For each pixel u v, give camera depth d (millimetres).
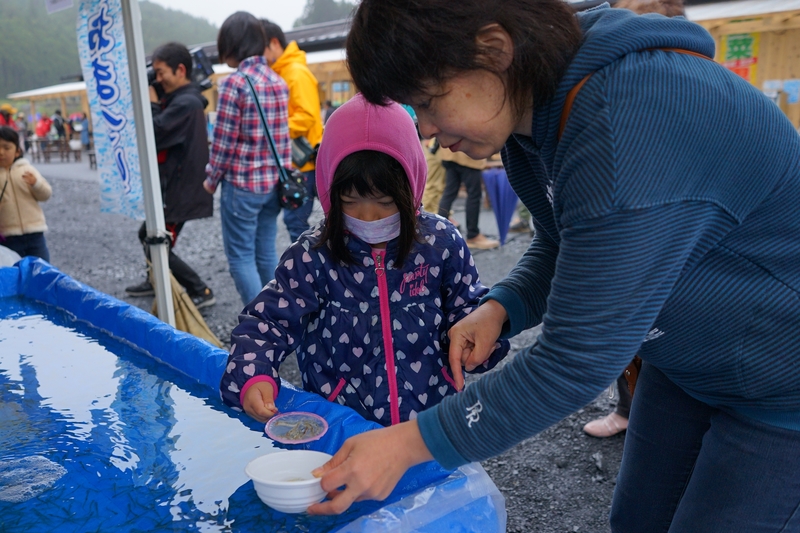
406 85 832
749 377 959
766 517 1016
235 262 3475
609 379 794
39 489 1212
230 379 1358
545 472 2346
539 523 2051
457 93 840
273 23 3799
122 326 2072
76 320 2301
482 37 801
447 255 1494
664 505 1291
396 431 879
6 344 2059
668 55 840
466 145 931
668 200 770
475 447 833
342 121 1338
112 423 1498
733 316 921
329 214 1394
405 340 1461
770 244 884
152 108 3846
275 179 3434
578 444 2539
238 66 3434
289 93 3711
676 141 775
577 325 791
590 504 2150
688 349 992
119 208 3021
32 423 1501
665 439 1255
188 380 1762
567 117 864
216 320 4070
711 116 789
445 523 1047
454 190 5758
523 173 1152
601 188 770
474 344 1264
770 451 987
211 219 8453
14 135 3982
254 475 1061
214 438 1406
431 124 903
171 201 3963
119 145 2879
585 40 861
